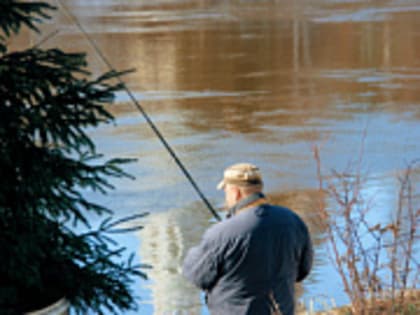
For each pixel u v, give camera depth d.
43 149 5.63
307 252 5.39
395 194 13.23
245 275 5.10
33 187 5.48
